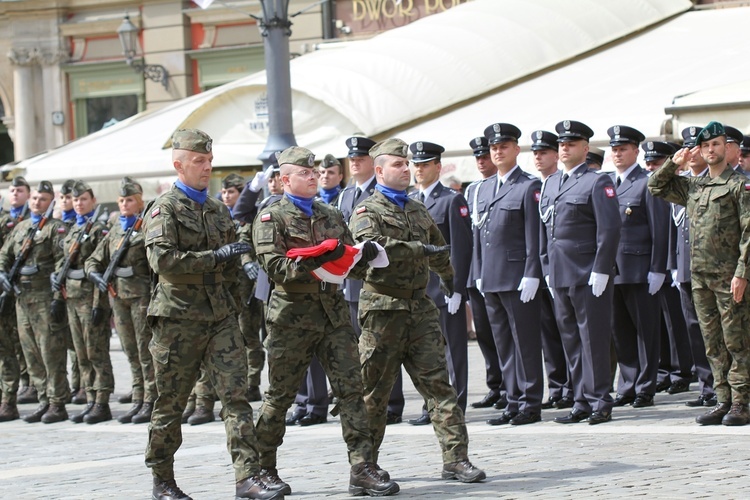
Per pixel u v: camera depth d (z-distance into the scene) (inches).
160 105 1793.8
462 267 678.5
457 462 501.0
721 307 626.2
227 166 1184.8
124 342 788.6
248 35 1743.4
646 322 732.7
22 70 1873.8
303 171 490.6
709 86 997.2
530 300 680.4
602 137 948.6
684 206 663.1
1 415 845.2
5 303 832.3
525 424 677.3
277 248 482.3
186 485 530.9
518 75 1176.2
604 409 663.1
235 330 481.1
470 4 1322.6
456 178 979.3
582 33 1223.5
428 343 506.6
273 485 466.0
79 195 821.2
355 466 485.1
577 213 668.7
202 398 759.7
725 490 456.8
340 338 490.9
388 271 502.3
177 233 476.1
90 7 1843.0
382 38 1259.2
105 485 544.1
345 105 1118.4
